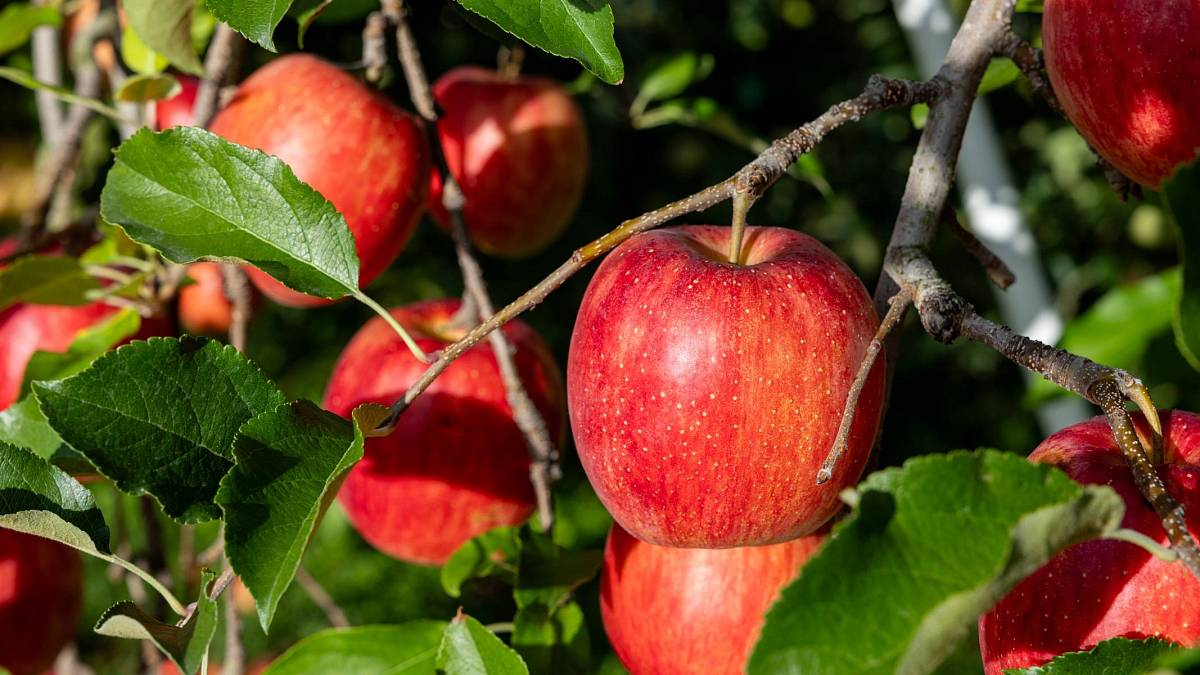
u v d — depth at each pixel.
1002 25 0.70
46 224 1.06
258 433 0.62
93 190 1.29
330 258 0.68
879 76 0.67
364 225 0.79
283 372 1.98
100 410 0.63
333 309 2.01
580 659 0.76
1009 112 2.03
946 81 0.69
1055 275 2.05
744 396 0.64
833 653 0.55
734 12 2.21
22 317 0.90
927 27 1.03
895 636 0.55
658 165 2.17
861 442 0.66
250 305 0.89
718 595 0.70
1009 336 0.62
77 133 0.96
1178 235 0.58
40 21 0.95
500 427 0.81
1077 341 0.75
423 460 0.80
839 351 0.64
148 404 0.64
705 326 0.64
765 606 0.70
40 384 0.63
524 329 0.84
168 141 0.68
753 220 2.16
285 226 0.68
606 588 0.74
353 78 0.80
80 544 0.63
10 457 0.64
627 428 0.65
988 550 0.56
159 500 0.63
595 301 0.66
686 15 2.19
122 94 0.83
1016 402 2.14
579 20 0.63
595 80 1.06
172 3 0.79
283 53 1.48
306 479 0.62
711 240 0.68
